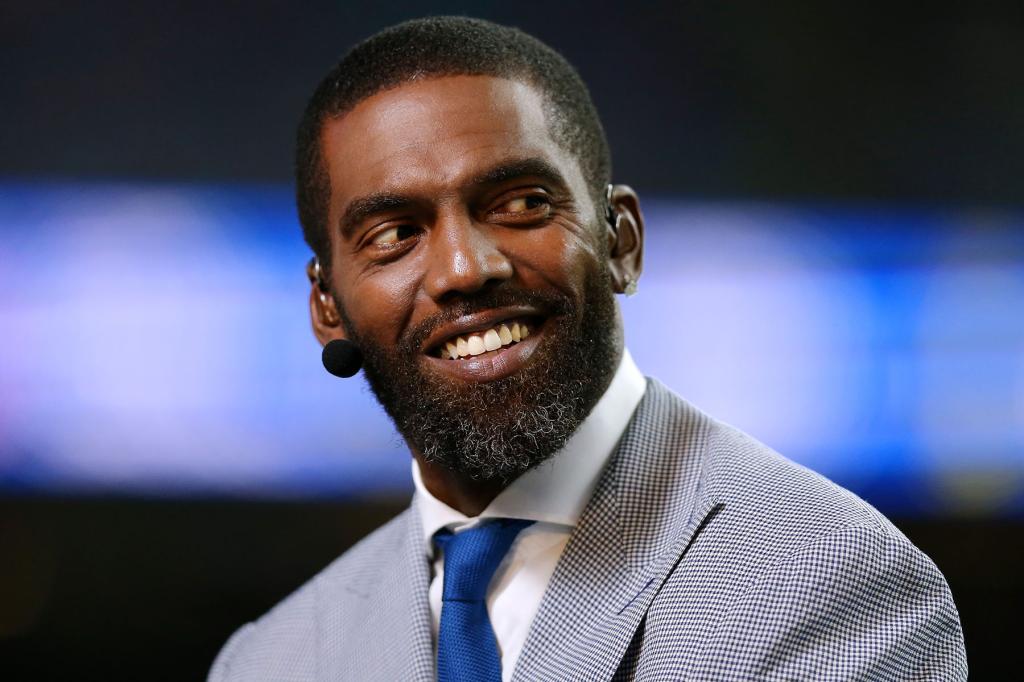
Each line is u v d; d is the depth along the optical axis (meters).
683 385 12.60
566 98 4.86
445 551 4.80
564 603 4.34
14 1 12.69
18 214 12.58
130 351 12.41
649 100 13.33
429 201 4.43
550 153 4.53
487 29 4.77
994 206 12.99
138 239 12.69
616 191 5.06
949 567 11.84
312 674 5.12
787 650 3.89
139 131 12.83
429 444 4.51
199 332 12.50
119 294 12.52
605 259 4.69
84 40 12.77
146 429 12.27
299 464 12.25
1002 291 12.71
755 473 4.35
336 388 12.30
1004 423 12.22
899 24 13.20
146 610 12.33
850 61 13.24
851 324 12.70
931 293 12.78
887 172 13.16
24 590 12.21
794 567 3.98
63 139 12.73
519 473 4.50
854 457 12.28
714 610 4.02
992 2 13.12
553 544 4.57
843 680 3.83
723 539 4.18
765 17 13.28
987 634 11.61
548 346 4.41
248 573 12.31
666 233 13.15
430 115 4.47
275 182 12.89
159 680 12.27
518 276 4.39
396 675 4.66
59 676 12.24
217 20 12.94
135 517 12.27
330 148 4.79
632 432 4.69
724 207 13.20
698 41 13.32
